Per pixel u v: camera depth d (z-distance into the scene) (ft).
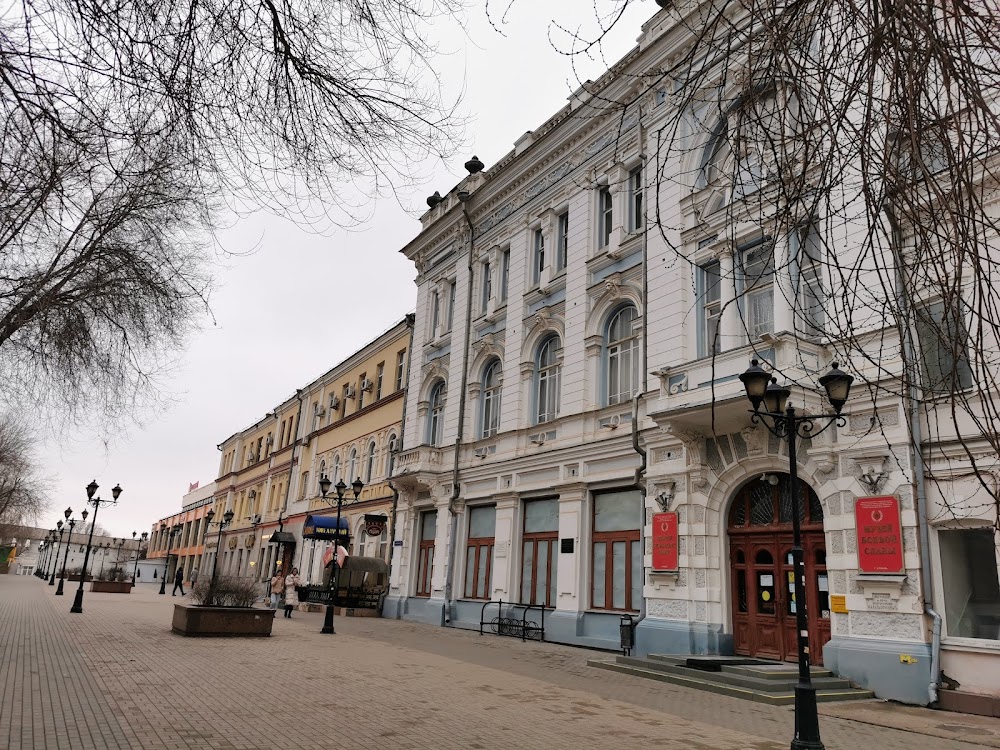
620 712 30.32
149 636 48.85
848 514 38.96
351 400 119.75
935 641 34.30
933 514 35.94
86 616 63.72
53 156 17.08
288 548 129.49
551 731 25.95
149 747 20.74
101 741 21.08
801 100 14.71
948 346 15.83
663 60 58.44
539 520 65.26
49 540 193.98
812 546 42.27
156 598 106.83
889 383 37.78
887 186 13.98
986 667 32.86
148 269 39.68
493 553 69.15
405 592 81.76
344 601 86.69
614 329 61.41
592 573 57.88
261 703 27.86
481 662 44.93
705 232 51.67
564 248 70.54
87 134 15.52
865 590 37.45
